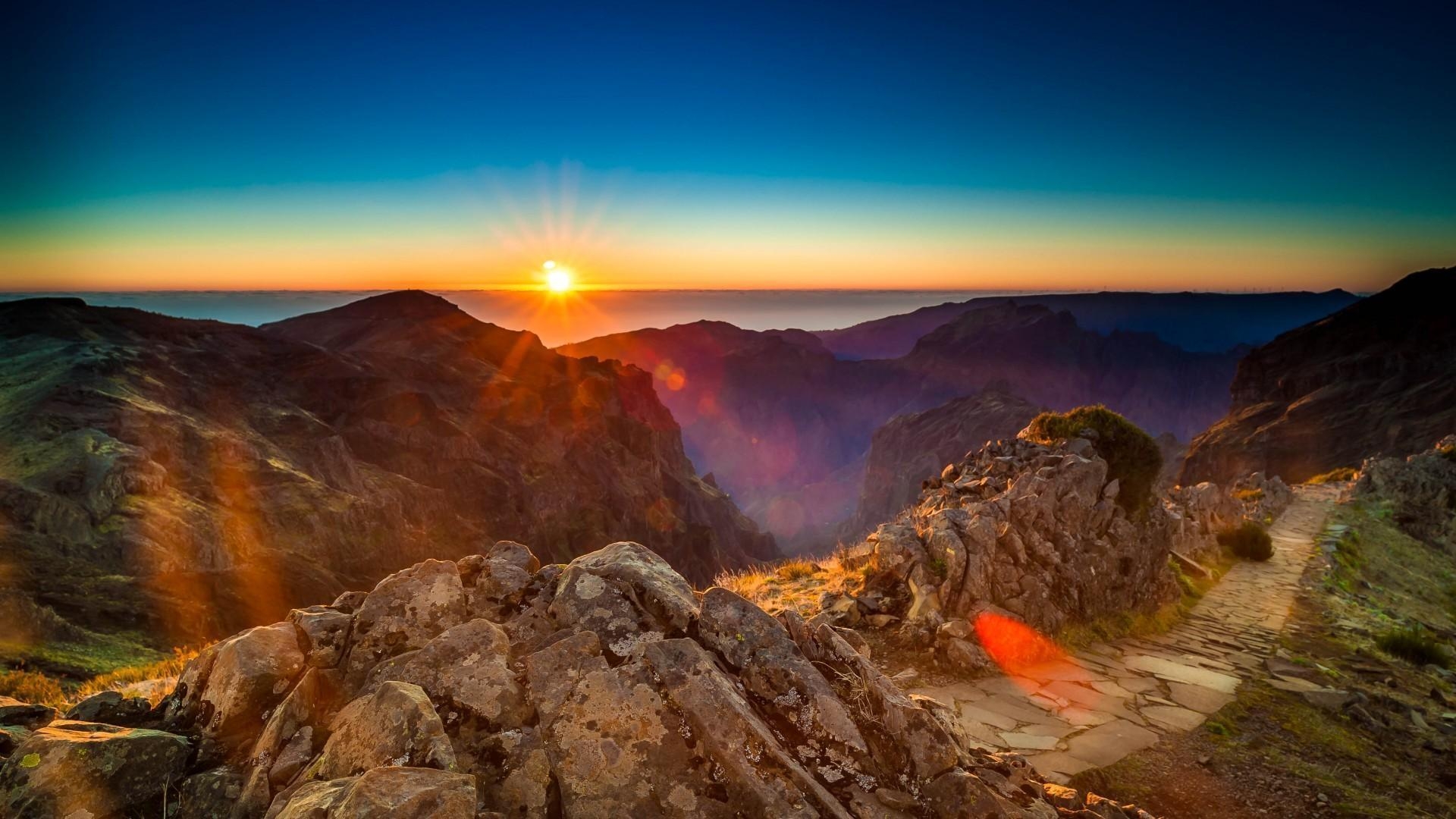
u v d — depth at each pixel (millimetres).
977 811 4234
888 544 12969
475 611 5109
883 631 11719
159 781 3893
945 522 12992
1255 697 10812
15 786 3600
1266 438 142875
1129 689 10672
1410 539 31984
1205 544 23766
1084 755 8375
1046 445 17266
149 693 8672
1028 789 5301
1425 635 16500
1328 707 10781
